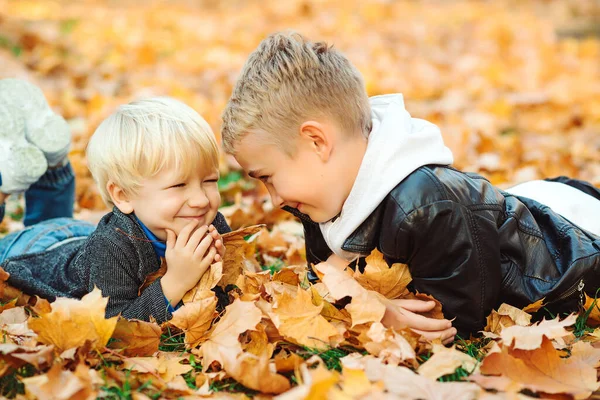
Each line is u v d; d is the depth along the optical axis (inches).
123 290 86.5
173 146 83.8
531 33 383.2
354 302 78.2
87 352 74.6
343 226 83.7
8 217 142.1
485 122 211.3
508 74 291.1
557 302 88.4
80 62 285.1
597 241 88.3
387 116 84.0
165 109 87.7
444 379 73.4
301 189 83.7
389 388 67.6
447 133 187.3
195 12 487.5
